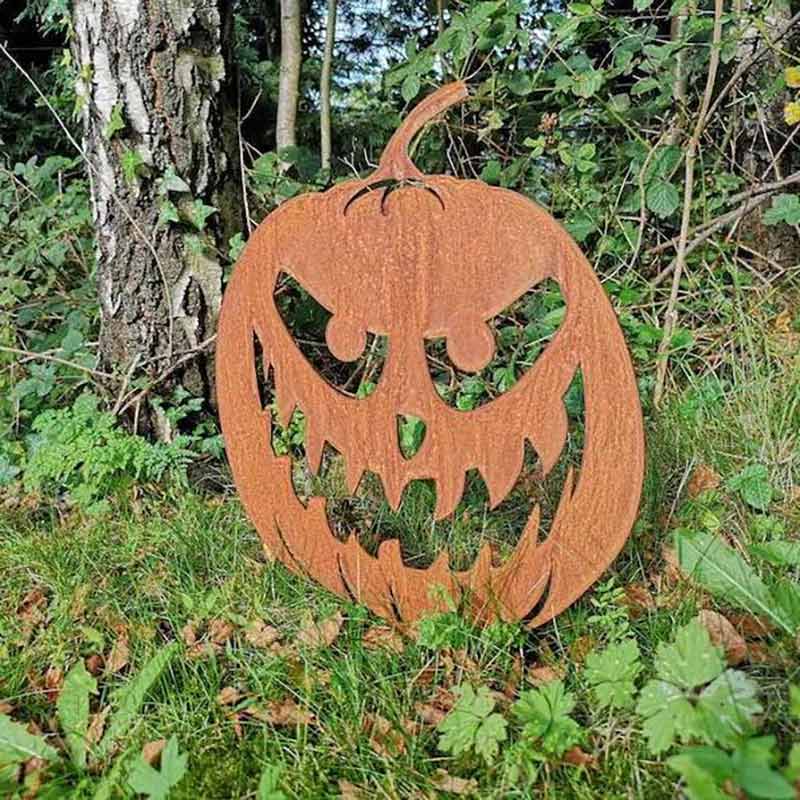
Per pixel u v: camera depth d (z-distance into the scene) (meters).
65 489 2.23
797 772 0.81
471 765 1.23
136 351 2.30
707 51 2.43
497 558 1.72
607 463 1.36
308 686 1.39
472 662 1.41
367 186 1.45
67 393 2.57
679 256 2.23
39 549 1.86
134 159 2.14
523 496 1.95
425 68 2.40
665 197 2.29
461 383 2.23
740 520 1.73
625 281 2.41
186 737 1.31
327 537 1.60
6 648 1.54
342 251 1.49
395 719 1.31
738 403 2.07
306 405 1.58
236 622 1.58
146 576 1.77
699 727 1.06
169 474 2.16
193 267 2.26
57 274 2.96
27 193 3.19
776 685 1.24
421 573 1.52
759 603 1.40
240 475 1.67
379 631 1.54
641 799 1.13
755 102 2.52
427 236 1.42
